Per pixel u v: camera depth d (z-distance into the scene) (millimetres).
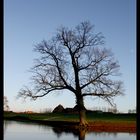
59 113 91812
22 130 44781
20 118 81188
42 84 53031
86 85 53750
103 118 69000
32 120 72688
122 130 49188
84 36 54094
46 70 53469
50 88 53562
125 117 70750
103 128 51938
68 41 54062
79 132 43438
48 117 79750
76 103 54500
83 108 54531
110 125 54125
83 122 54062
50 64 53781
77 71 53969
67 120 66688
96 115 77125
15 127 51094
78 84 53938
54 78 53656
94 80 53188
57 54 53781
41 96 53594
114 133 43031
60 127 52406
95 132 44469
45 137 35062
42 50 53688
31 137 34875
